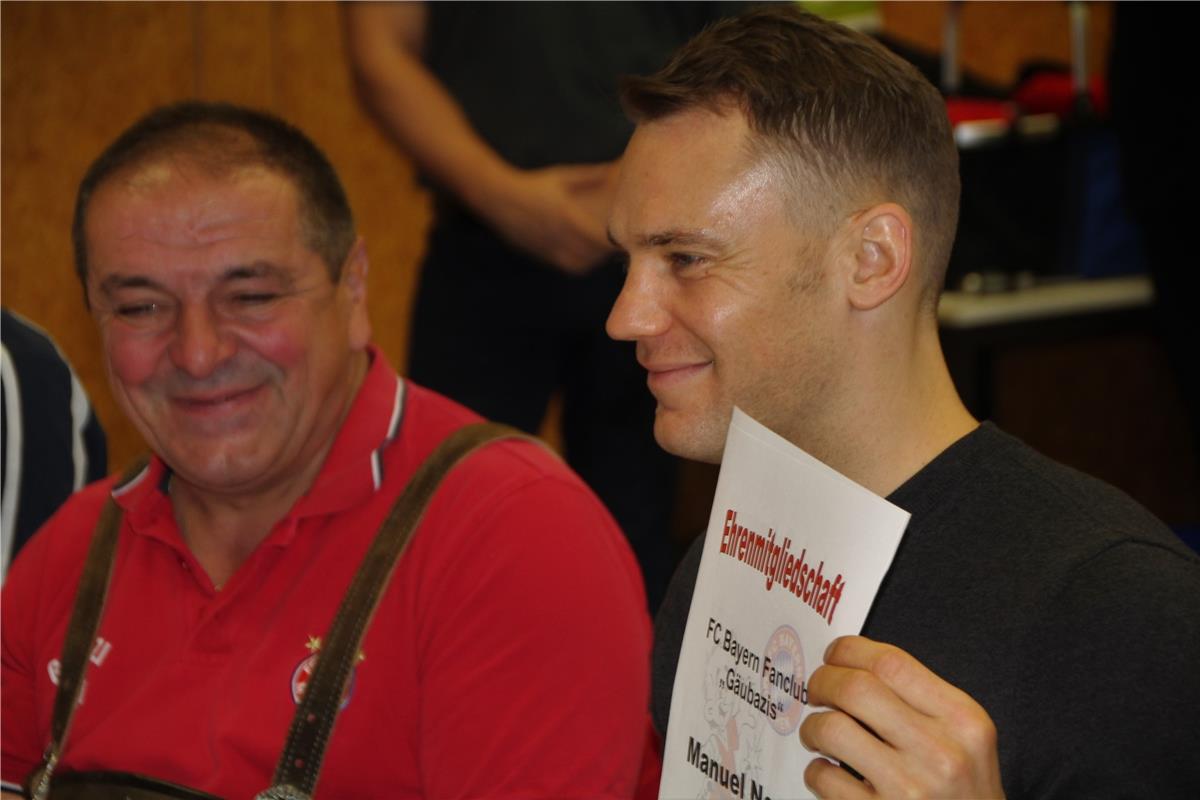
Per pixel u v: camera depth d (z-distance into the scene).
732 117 1.76
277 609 2.42
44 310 6.40
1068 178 5.34
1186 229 4.61
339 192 2.58
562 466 2.53
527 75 4.27
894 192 1.78
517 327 4.50
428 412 2.60
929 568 1.71
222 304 2.43
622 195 1.83
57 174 6.36
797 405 1.79
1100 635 1.58
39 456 3.08
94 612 2.58
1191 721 1.54
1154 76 4.52
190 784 2.37
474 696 2.28
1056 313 5.26
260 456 2.46
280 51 6.67
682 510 6.14
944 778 1.44
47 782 2.49
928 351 1.83
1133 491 5.83
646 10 4.28
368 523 2.44
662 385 1.82
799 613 1.58
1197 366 4.74
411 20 4.38
